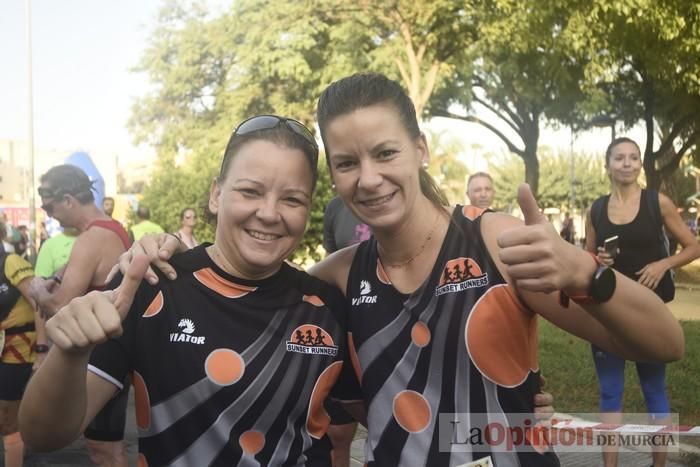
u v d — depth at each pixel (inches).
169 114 948.0
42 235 920.9
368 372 71.6
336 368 74.7
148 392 68.9
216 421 68.1
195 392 68.2
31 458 183.6
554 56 644.7
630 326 59.9
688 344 282.2
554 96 821.9
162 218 745.0
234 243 71.8
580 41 534.9
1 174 2191.2
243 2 768.9
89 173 382.0
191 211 395.5
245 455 68.1
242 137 72.7
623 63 666.8
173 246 74.0
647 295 60.4
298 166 72.4
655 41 562.9
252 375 69.4
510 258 56.7
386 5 582.9
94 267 135.6
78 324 56.2
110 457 130.4
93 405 65.5
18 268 149.2
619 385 146.6
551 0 512.4
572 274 57.0
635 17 504.1
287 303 73.1
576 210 1801.2
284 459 69.8
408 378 69.2
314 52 765.9
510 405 67.0
